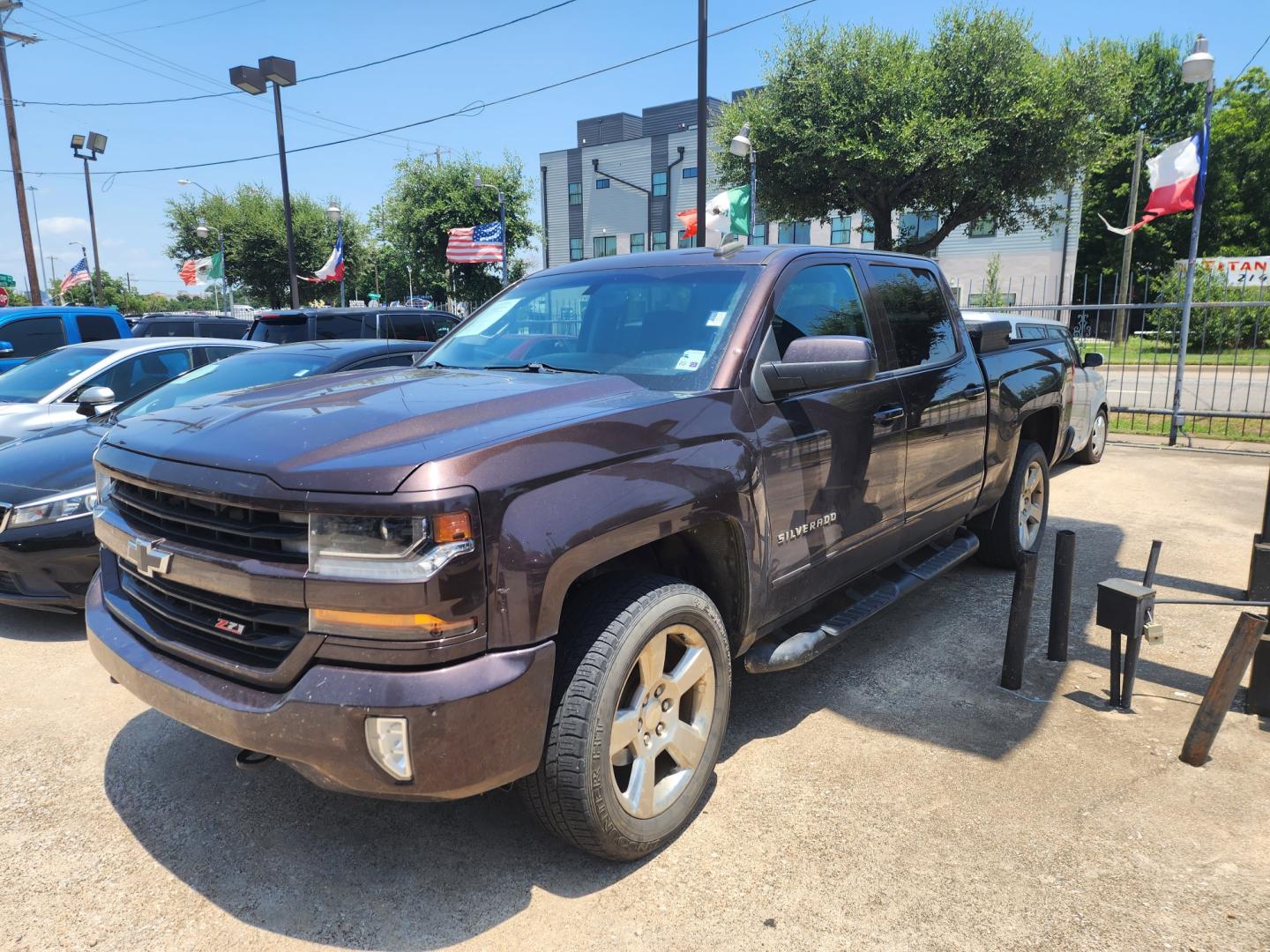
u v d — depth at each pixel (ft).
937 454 13.30
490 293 127.13
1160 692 12.46
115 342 25.49
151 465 7.97
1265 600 14.74
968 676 13.05
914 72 68.08
